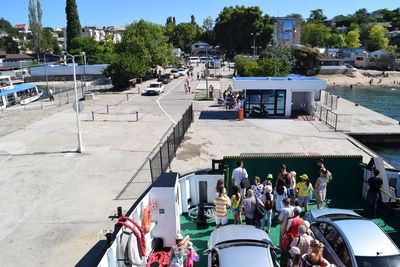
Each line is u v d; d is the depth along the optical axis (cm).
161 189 867
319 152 1803
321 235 791
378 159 1115
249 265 636
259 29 11438
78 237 1027
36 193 1363
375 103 5181
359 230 726
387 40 13175
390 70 10300
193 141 2064
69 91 4956
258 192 985
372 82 8325
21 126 2591
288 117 2717
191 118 2541
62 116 2928
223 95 3469
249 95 2722
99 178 1502
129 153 1852
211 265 683
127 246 722
